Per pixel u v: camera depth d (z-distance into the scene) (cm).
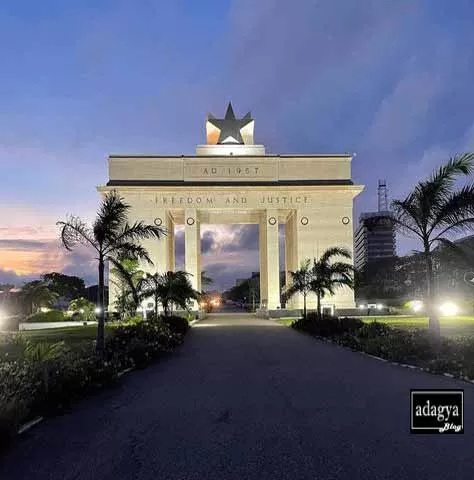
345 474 560
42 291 6053
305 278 3512
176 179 5716
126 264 3834
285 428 752
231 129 6278
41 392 891
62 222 1864
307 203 5712
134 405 942
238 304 13475
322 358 1675
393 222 1936
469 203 1772
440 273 1969
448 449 645
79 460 625
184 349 2042
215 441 691
